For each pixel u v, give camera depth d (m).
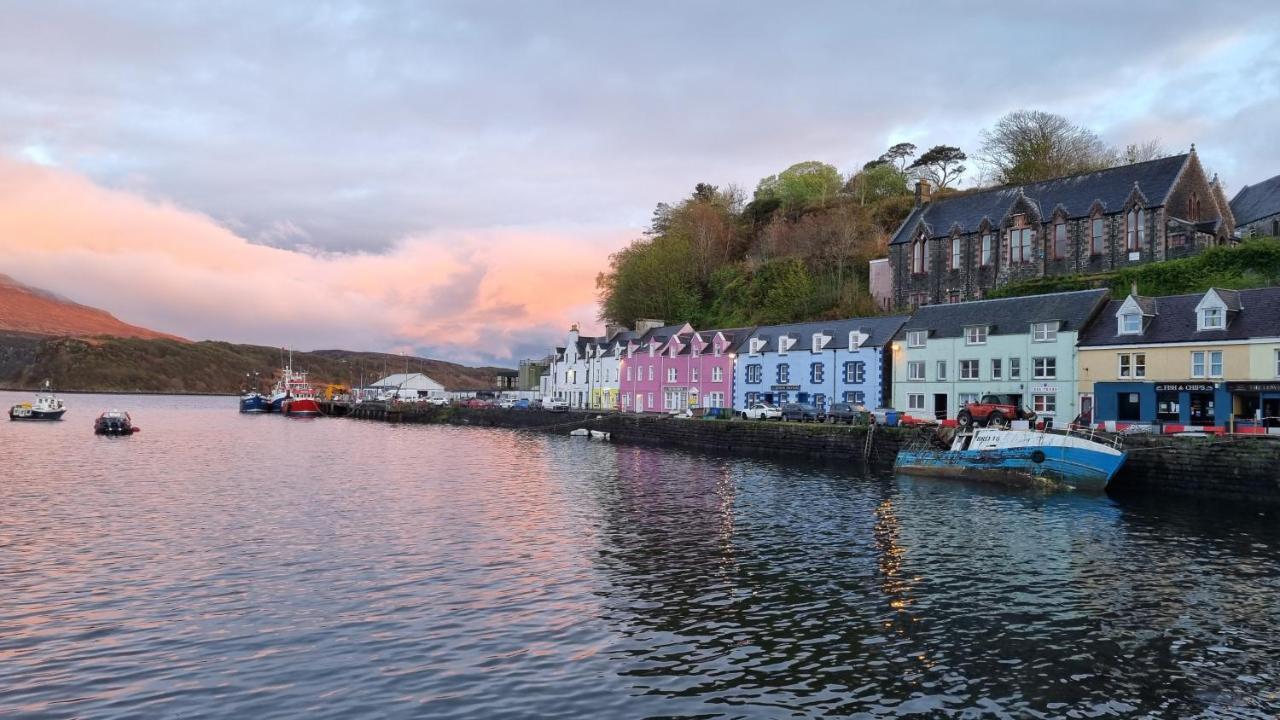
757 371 81.06
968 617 20.45
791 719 14.71
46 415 115.31
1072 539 29.53
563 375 120.69
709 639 18.80
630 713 14.90
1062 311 55.84
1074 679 16.61
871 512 35.34
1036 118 103.19
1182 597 22.19
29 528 31.47
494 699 15.45
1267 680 16.59
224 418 133.12
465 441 79.38
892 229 113.88
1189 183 67.50
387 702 15.30
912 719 14.76
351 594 22.25
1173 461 38.78
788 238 115.94
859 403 70.19
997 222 77.38
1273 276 57.09
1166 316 50.16
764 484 44.78
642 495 40.56
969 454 45.47
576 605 21.30
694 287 120.62
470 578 23.94
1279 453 35.31
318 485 44.47
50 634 19.00
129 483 45.22
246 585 23.14
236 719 14.57
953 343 61.16
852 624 19.91
